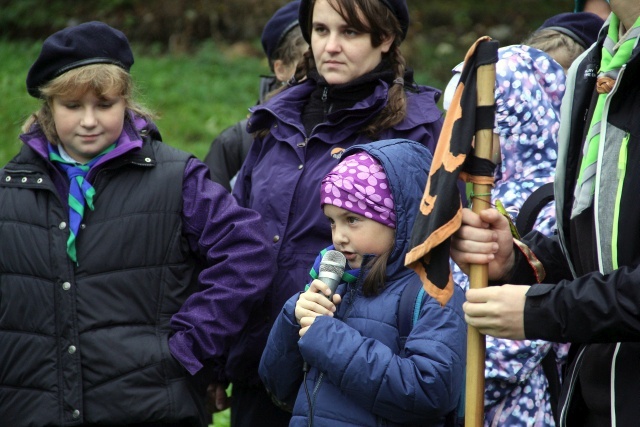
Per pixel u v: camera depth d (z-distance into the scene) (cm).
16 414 647
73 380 640
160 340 657
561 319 455
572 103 522
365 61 698
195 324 655
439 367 540
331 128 695
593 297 447
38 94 688
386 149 595
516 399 618
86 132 663
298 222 686
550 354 634
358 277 586
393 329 568
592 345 498
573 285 455
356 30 691
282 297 686
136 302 658
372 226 582
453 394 548
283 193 693
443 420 573
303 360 595
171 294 671
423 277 491
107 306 651
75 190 665
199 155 1762
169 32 2442
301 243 686
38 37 2447
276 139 718
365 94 704
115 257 657
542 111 655
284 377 602
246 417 713
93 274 654
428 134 689
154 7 2469
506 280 534
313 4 715
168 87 2088
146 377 645
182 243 681
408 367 542
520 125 649
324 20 694
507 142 653
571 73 527
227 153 887
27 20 2452
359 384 545
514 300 464
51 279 650
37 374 644
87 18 2470
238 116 1970
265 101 777
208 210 677
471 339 499
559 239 526
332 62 695
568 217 521
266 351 604
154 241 667
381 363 543
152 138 712
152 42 2442
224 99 2062
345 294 593
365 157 597
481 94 495
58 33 679
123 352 646
